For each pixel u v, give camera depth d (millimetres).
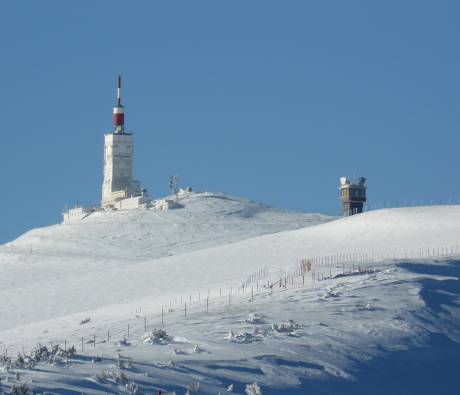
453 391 136000
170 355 128250
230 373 117812
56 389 100250
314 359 132000
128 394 102500
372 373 132625
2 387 98375
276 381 117875
